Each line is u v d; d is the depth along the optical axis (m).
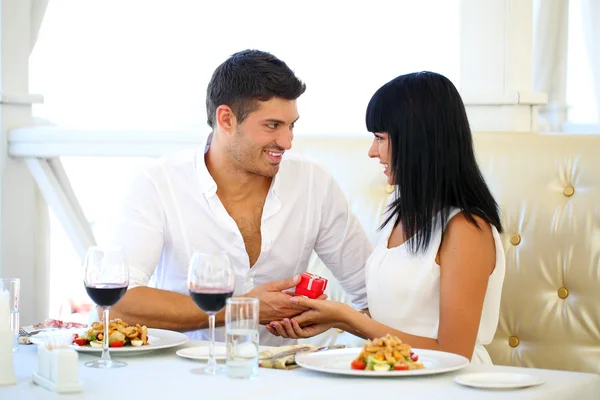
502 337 2.57
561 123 4.36
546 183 2.56
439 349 1.99
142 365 1.69
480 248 2.04
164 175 2.53
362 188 2.80
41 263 3.88
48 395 1.45
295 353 1.73
